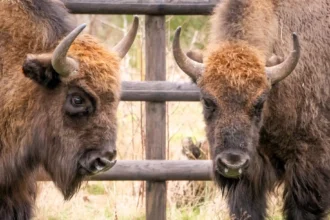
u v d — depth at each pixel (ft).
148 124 106.93
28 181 89.97
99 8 105.70
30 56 83.20
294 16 97.19
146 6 105.60
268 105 95.35
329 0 98.53
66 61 82.28
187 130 130.62
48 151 86.02
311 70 96.43
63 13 89.10
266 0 96.68
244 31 94.22
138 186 114.93
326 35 97.55
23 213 90.43
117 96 84.99
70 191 86.58
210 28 99.66
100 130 84.02
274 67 91.76
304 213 99.40
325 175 98.17
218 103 90.53
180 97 105.81
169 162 106.01
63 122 84.84
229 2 96.22
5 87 85.87
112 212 110.32
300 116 96.68
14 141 86.58
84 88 83.61
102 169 84.23
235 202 97.76
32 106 85.66
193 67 92.79
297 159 97.76
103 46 85.97
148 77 106.93
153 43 106.63
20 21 86.63
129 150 116.78
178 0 105.91
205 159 116.78
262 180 98.68
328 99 97.45
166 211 109.40
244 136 89.56
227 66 91.04
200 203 112.98
